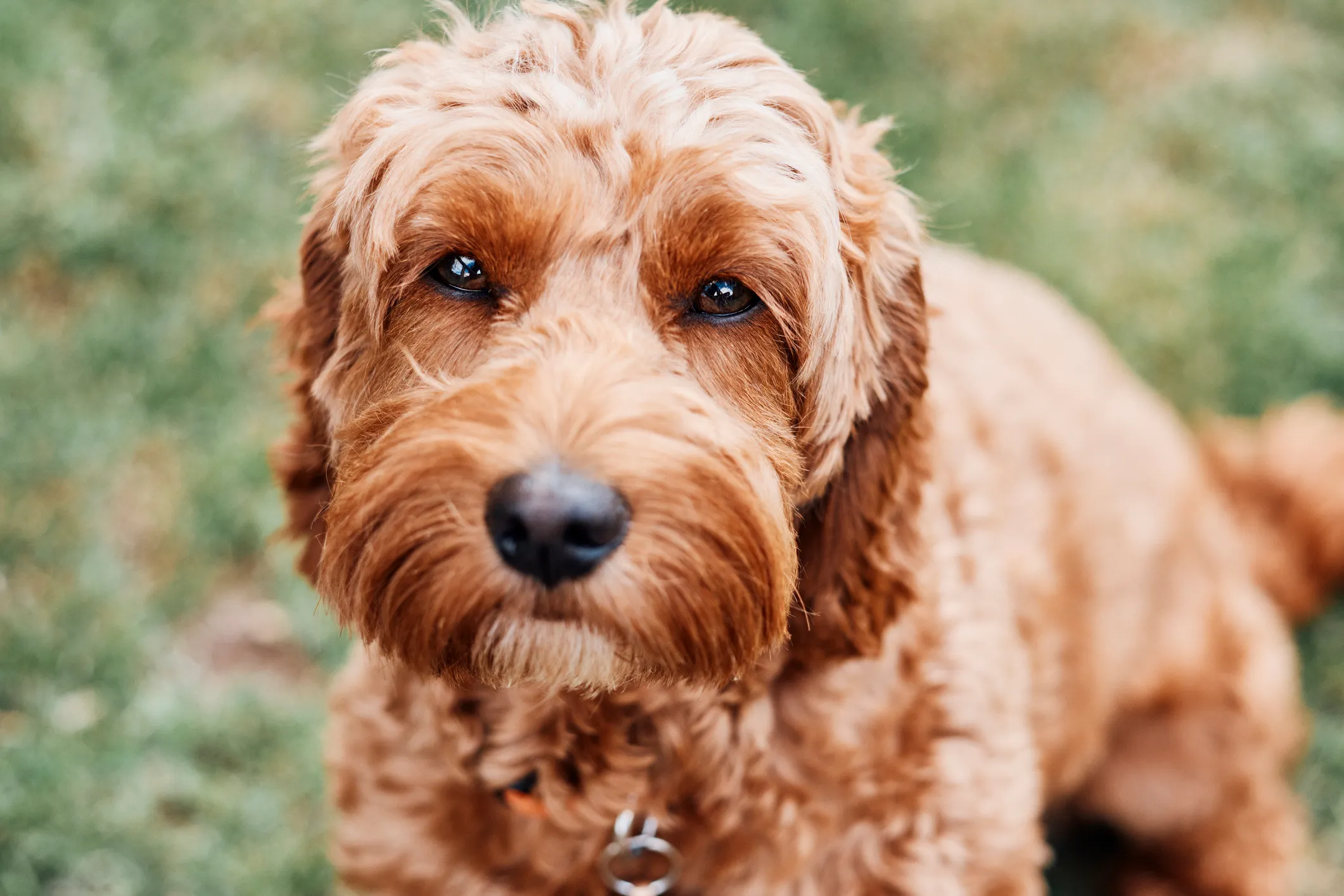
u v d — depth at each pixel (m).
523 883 2.84
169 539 4.47
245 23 6.07
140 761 3.99
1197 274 5.60
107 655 4.12
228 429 4.74
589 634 2.10
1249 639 3.97
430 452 2.02
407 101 2.43
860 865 2.79
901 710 2.74
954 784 2.82
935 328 3.25
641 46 2.36
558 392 2.02
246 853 3.89
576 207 2.18
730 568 2.12
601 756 2.64
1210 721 3.90
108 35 5.91
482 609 2.07
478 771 2.71
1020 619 3.10
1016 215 5.70
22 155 5.41
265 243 5.29
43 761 3.88
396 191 2.27
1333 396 5.28
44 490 4.52
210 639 4.32
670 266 2.20
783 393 2.38
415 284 2.31
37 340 4.88
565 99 2.24
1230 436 4.68
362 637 2.24
